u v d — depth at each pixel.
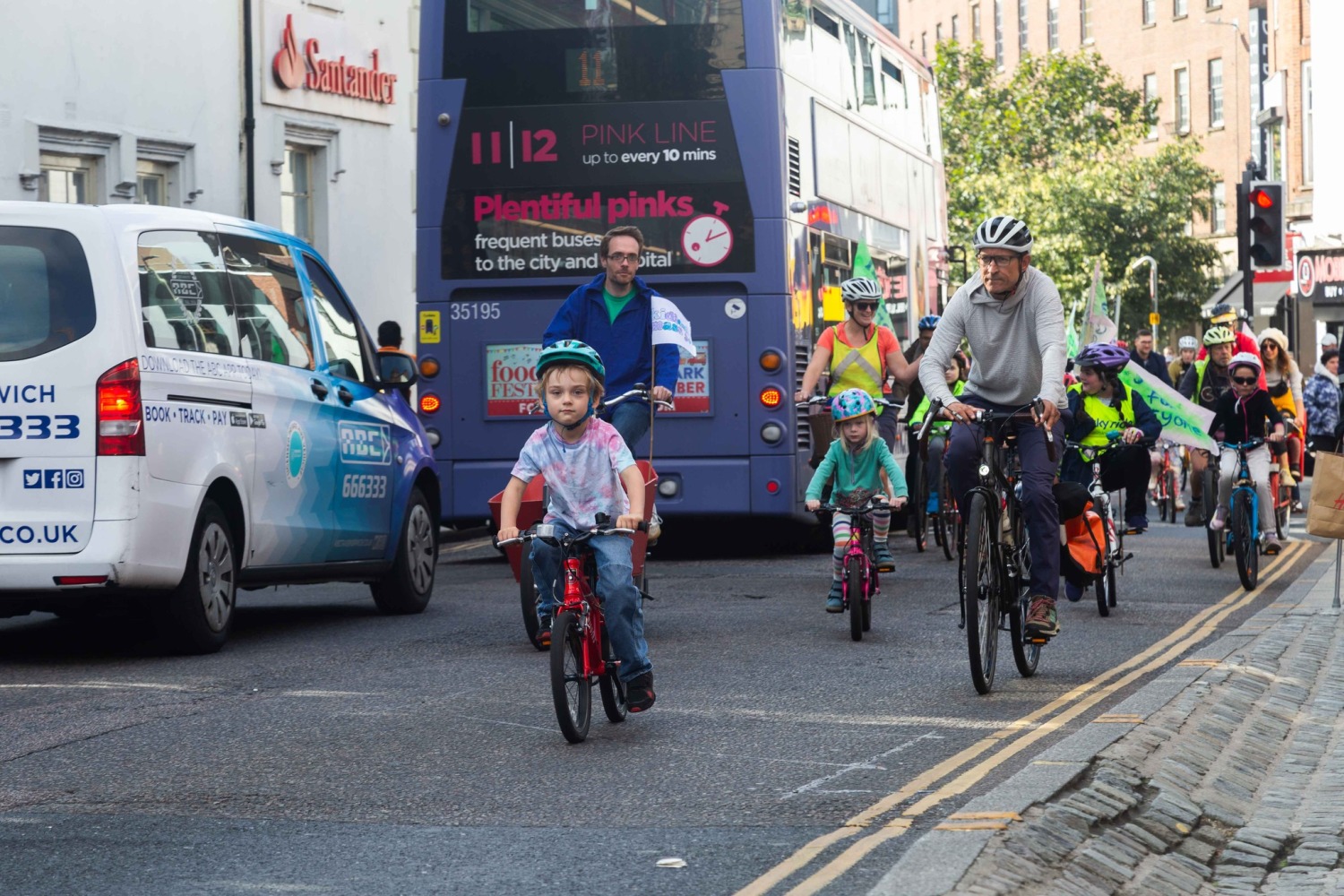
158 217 12.79
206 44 28.33
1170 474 27.64
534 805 8.05
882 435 18.91
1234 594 17.09
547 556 9.81
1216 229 96.00
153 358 12.20
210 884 6.77
